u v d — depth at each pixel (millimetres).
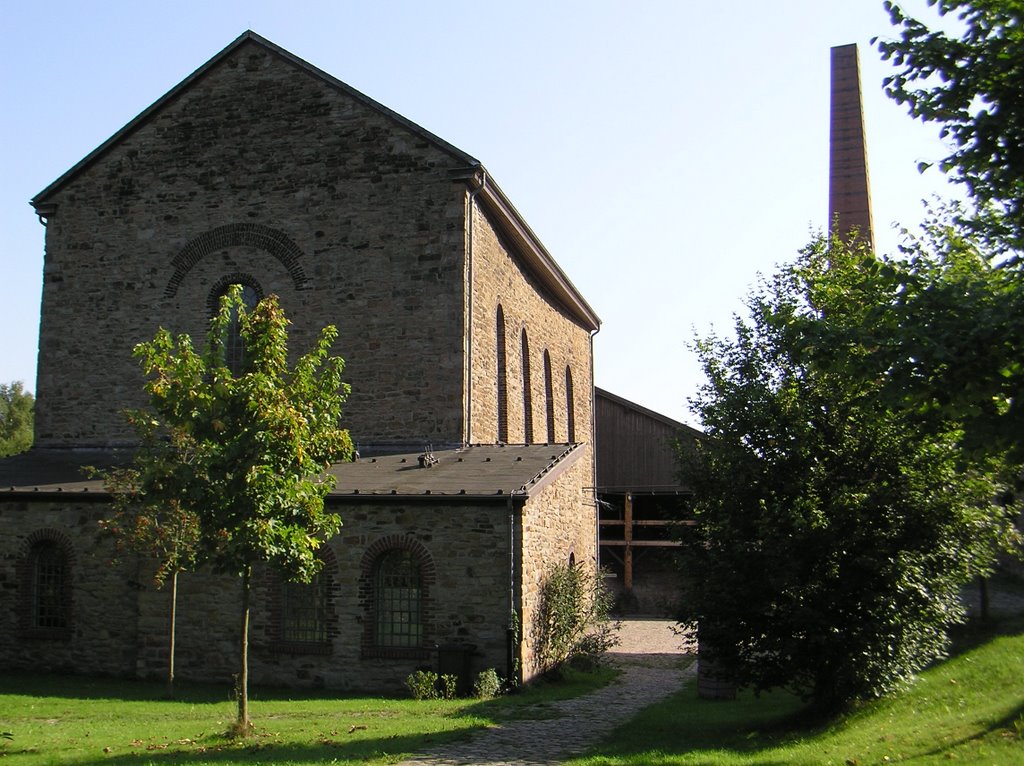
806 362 10922
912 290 10133
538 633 20578
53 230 26141
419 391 23484
